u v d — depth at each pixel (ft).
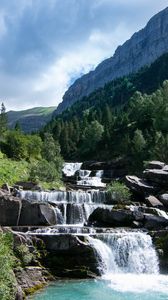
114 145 497.87
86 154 522.06
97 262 129.59
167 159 343.05
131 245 139.64
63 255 128.77
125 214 166.50
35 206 164.66
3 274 83.51
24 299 97.25
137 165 377.71
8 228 135.74
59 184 242.37
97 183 297.53
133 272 135.54
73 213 175.01
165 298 99.81
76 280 121.08
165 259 138.00
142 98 586.04
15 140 319.27
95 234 139.33
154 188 207.10
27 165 284.61
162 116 459.32
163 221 162.81
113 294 103.60
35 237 128.88
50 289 109.19
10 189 195.72
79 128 626.23
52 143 371.35
